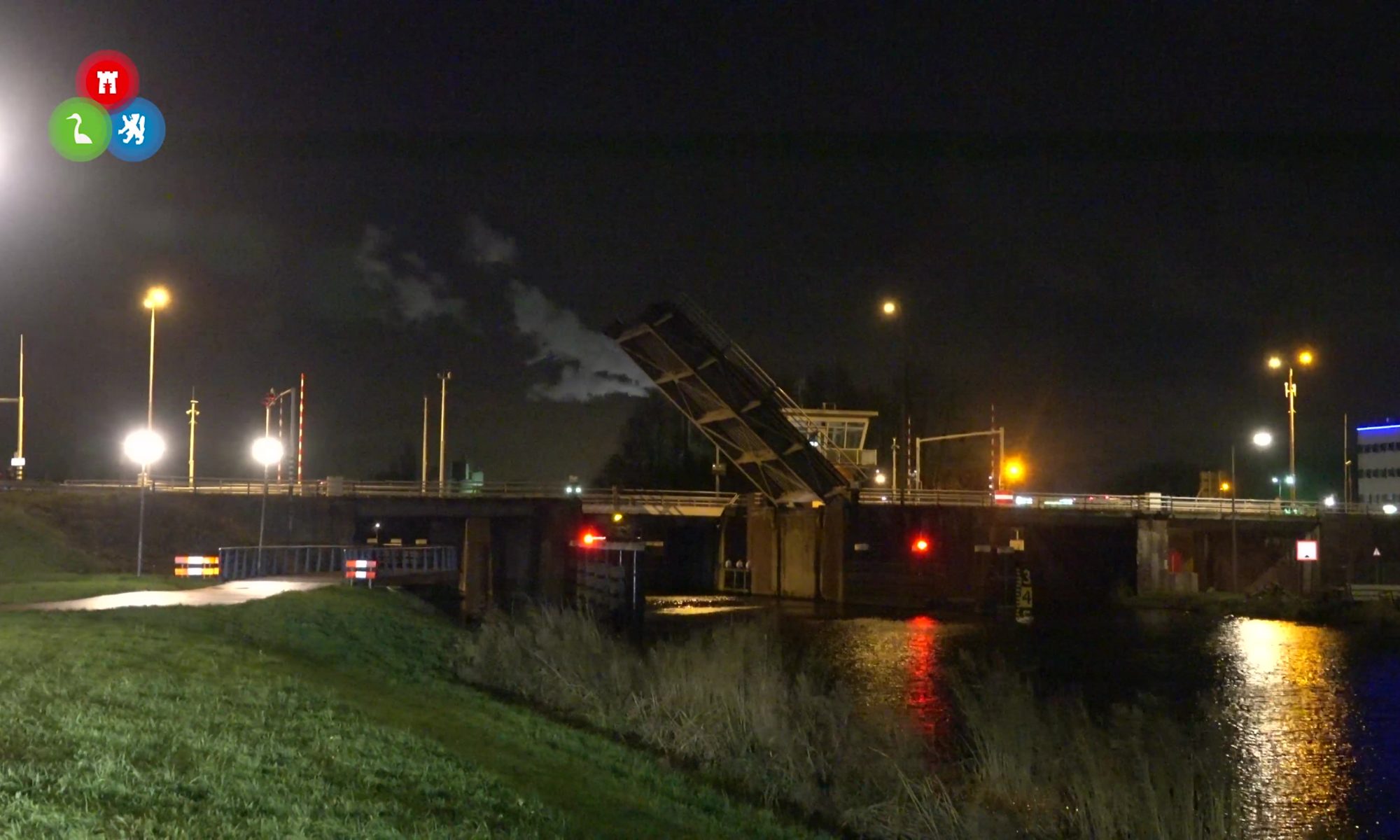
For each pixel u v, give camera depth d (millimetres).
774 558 71188
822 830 14844
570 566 66812
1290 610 57156
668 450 107875
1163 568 69875
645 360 55719
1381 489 128875
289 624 24578
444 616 36844
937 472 107750
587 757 16438
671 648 25844
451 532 89750
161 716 12367
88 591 30031
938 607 60562
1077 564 71875
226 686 15000
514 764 14344
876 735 18969
